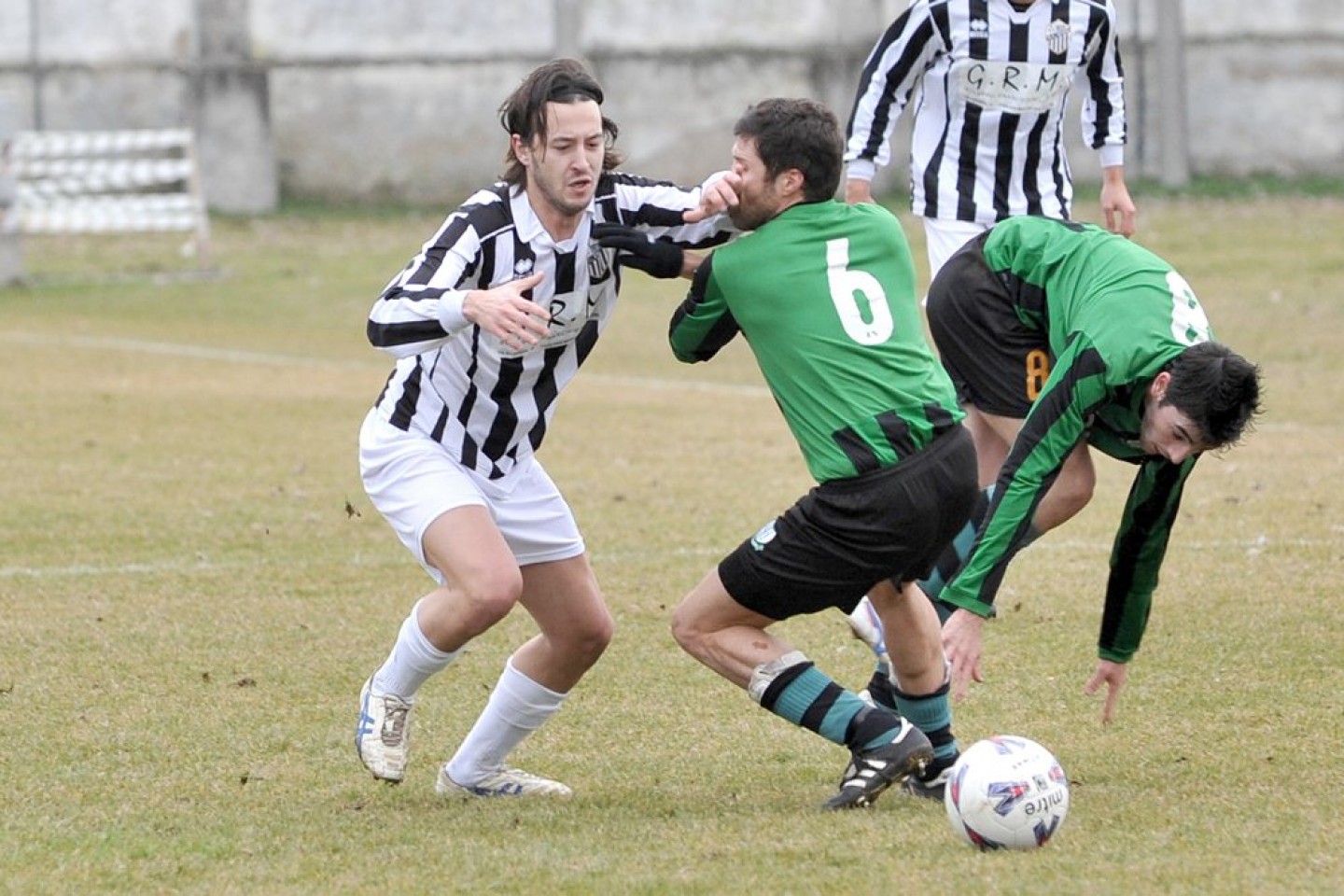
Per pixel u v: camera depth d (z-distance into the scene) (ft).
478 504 54.65
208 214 318.24
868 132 81.41
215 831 52.65
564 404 160.66
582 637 56.70
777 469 122.72
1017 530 52.29
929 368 53.16
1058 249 59.47
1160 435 50.37
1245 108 321.52
